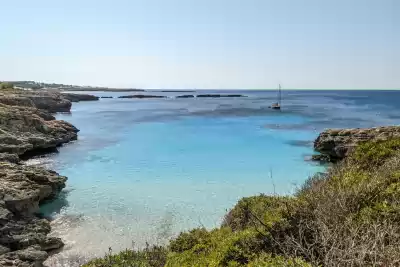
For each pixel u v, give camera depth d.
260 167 24.59
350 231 5.13
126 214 15.87
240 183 20.58
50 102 71.44
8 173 16.92
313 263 4.83
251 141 36.09
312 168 24.34
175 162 26.31
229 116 65.62
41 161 27.06
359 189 6.93
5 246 11.80
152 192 18.98
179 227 14.44
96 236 13.66
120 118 62.59
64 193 18.89
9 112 33.09
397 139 11.31
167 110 83.44
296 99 149.50
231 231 9.55
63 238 13.48
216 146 33.19
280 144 34.16
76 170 24.09
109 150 31.58
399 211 5.80
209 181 21.05
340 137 28.53
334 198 6.64
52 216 15.59
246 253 6.36
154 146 33.47
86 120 58.72
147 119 60.72
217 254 6.71
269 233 6.49
